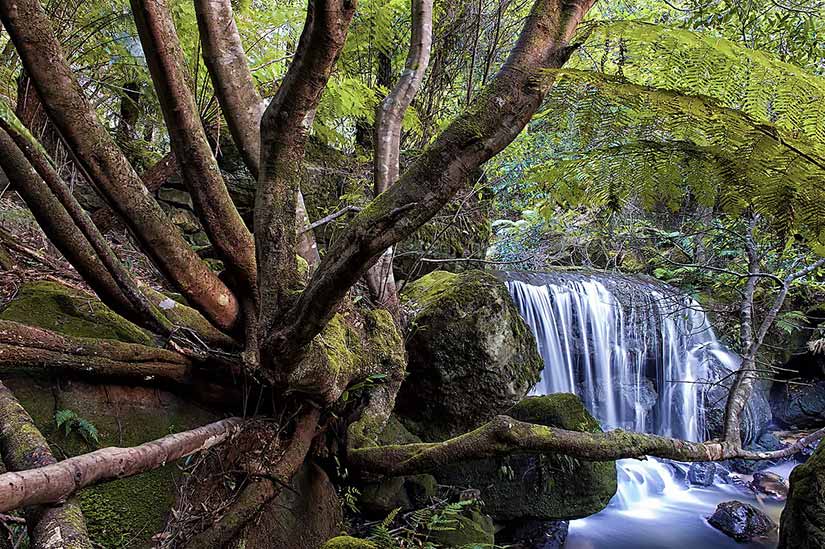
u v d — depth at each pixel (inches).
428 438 158.2
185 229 166.7
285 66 169.5
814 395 283.7
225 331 90.8
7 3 58.4
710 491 223.3
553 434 107.0
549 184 63.1
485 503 154.4
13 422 60.4
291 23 167.0
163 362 89.3
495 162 230.2
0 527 62.6
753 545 178.9
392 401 131.5
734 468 242.8
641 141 53.3
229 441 93.0
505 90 61.5
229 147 172.4
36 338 75.5
